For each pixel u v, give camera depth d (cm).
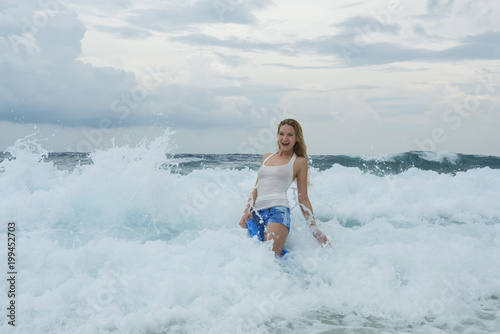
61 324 236
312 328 246
